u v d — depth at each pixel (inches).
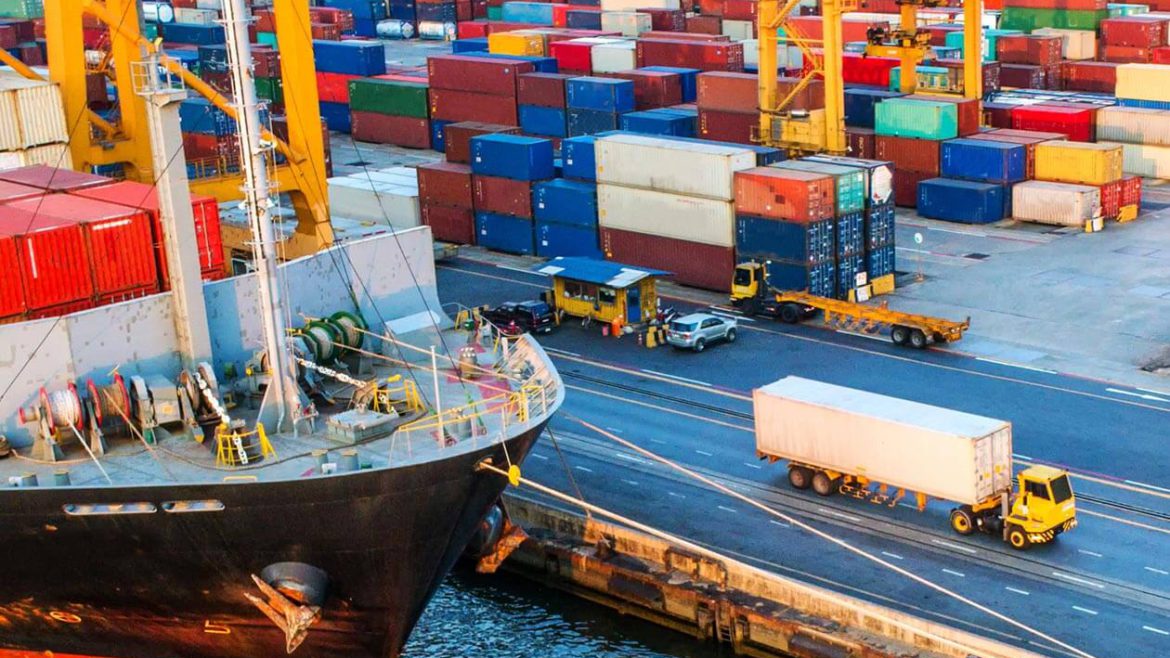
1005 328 2992.1
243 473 1603.1
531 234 3740.2
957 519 2079.2
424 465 1562.5
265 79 5049.2
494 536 1916.8
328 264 1935.3
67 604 1713.8
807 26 5187.0
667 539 2069.4
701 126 4141.2
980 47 4047.7
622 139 3494.1
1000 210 3799.2
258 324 1870.1
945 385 2682.1
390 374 1888.5
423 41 7637.8
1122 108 4170.8
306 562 1611.7
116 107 3213.6
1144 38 4864.7
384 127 5216.5
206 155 4131.4
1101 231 3668.8
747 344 2989.7
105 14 2396.7
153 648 1771.7
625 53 5027.1
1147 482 2230.6
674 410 2637.8
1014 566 1982.0
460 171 3878.0
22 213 1867.6
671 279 3435.0
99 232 1801.2
